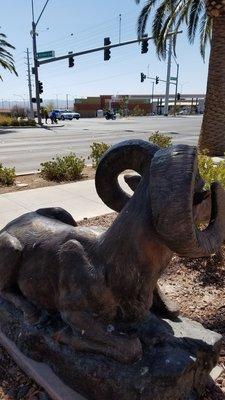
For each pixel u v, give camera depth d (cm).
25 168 1180
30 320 286
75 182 934
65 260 250
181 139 2055
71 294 247
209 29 1702
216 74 1356
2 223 628
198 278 436
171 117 5550
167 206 182
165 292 407
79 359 255
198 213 211
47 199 775
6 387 284
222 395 273
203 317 363
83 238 251
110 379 242
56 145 1809
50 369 280
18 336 296
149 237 214
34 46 3116
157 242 217
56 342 269
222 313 370
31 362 288
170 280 432
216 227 213
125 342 240
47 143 1895
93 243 246
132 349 240
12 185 907
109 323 248
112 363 246
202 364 264
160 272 235
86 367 250
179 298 396
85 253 245
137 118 5194
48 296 275
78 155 1471
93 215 669
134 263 223
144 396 237
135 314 243
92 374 247
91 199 775
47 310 288
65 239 261
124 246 224
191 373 254
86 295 241
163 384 237
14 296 296
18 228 291
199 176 206
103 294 237
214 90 1367
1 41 3083
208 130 1405
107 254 233
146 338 261
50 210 310
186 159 186
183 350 256
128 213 222
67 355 261
